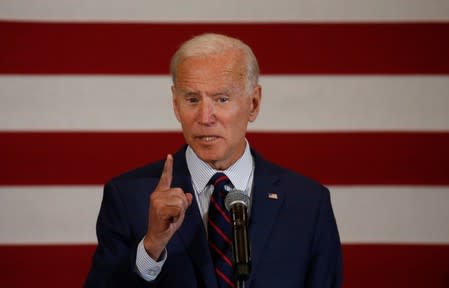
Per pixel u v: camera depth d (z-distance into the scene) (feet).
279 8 34.09
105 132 33.88
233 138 20.40
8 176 33.55
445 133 33.88
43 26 33.73
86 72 33.86
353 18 34.06
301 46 34.01
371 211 33.99
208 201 21.72
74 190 33.81
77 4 33.88
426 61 33.94
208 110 19.85
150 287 19.77
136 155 33.91
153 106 34.04
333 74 34.01
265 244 21.22
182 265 20.72
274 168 23.24
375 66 34.01
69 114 33.81
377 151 33.94
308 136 33.96
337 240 22.62
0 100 33.55
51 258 33.86
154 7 34.04
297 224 21.83
